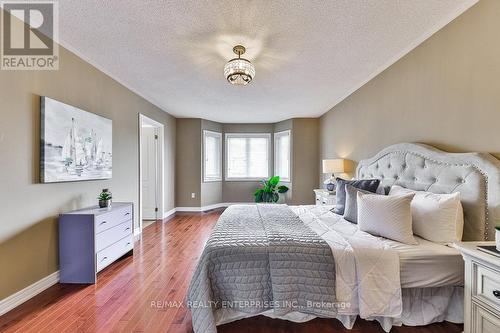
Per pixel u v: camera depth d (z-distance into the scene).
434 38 2.08
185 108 4.79
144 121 4.17
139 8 1.79
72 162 2.41
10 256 1.86
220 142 6.16
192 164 5.69
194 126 5.67
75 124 2.45
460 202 1.76
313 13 1.84
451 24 1.91
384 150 2.71
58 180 2.23
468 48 1.77
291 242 1.70
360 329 1.66
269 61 2.67
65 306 1.92
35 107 2.05
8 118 1.84
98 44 2.33
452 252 1.61
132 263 2.77
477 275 1.31
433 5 1.76
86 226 2.29
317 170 5.48
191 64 2.76
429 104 2.16
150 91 3.73
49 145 2.13
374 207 1.95
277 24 1.98
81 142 2.54
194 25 2.01
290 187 5.66
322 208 3.06
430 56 2.13
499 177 1.54
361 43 2.29
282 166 6.03
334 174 4.18
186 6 1.76
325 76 3.11
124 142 3.48
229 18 1.91
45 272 2.16
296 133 5.51
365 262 1.59
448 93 1.96
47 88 2.17
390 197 1.92
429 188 2.06
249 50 2.42
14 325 1.70
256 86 3.48
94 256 2.29
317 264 1.62
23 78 1.95
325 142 5.00
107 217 2.51
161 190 4.98
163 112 4.93
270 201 5.56
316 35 2.15
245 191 6.25
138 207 3.84
